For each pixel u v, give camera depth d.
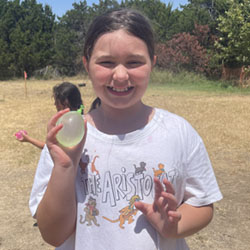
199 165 1.35
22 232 3.78
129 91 1.25
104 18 1.23
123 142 1.32
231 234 3.68
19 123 9.66
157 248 1.25
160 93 17.31
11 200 4.60
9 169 5.81
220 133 8.02
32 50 33.94
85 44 1.31
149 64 1.27
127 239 1.24
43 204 1.19
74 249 1.31
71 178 1.17
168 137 1.33
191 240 3.56
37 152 6.76
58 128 1.12
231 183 5.10
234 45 21.56
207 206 1.33
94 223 1.27
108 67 1.23
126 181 1.29
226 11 22.95
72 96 3.51
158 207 1.16
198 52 23.95
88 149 1.33
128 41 1.20
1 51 33.59
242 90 19.84
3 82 28.28
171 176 1.29
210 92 18.48
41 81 29.44
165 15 29.86
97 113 1.43
